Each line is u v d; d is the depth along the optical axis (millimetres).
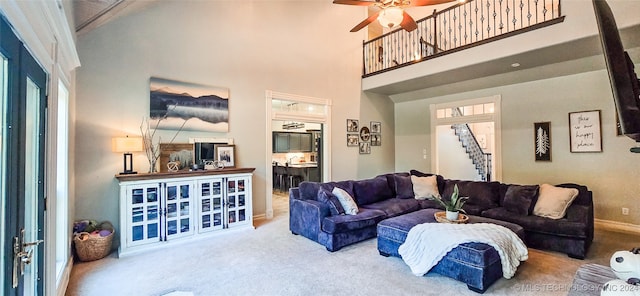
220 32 4820
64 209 2822
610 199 4559
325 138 6355
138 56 4055
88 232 3480
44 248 1880
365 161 7078
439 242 2830
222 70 4824
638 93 1140
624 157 4438
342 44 6629
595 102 4691
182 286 2713
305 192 4355
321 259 3336
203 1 4656
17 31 1304
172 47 4344
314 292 2584
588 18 3592
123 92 3932
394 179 5395
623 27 3332
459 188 4871
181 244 3826
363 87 6926
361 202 4695
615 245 3664
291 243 3891
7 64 1263
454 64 5047
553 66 4816
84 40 3668
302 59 5895
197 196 4008
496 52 4488
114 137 3717
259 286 2701
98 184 3740
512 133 5633
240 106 5012
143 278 2879
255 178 5180
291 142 9258
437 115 6930
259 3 5289
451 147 7871
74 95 3465
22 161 1426
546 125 5199
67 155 2875
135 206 3553
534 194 3949
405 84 6281
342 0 3404
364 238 3959
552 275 2854
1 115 1268
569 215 3541
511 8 6719
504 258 2684
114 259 3352
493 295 2494
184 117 4406
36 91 1739
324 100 6262
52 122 2027
